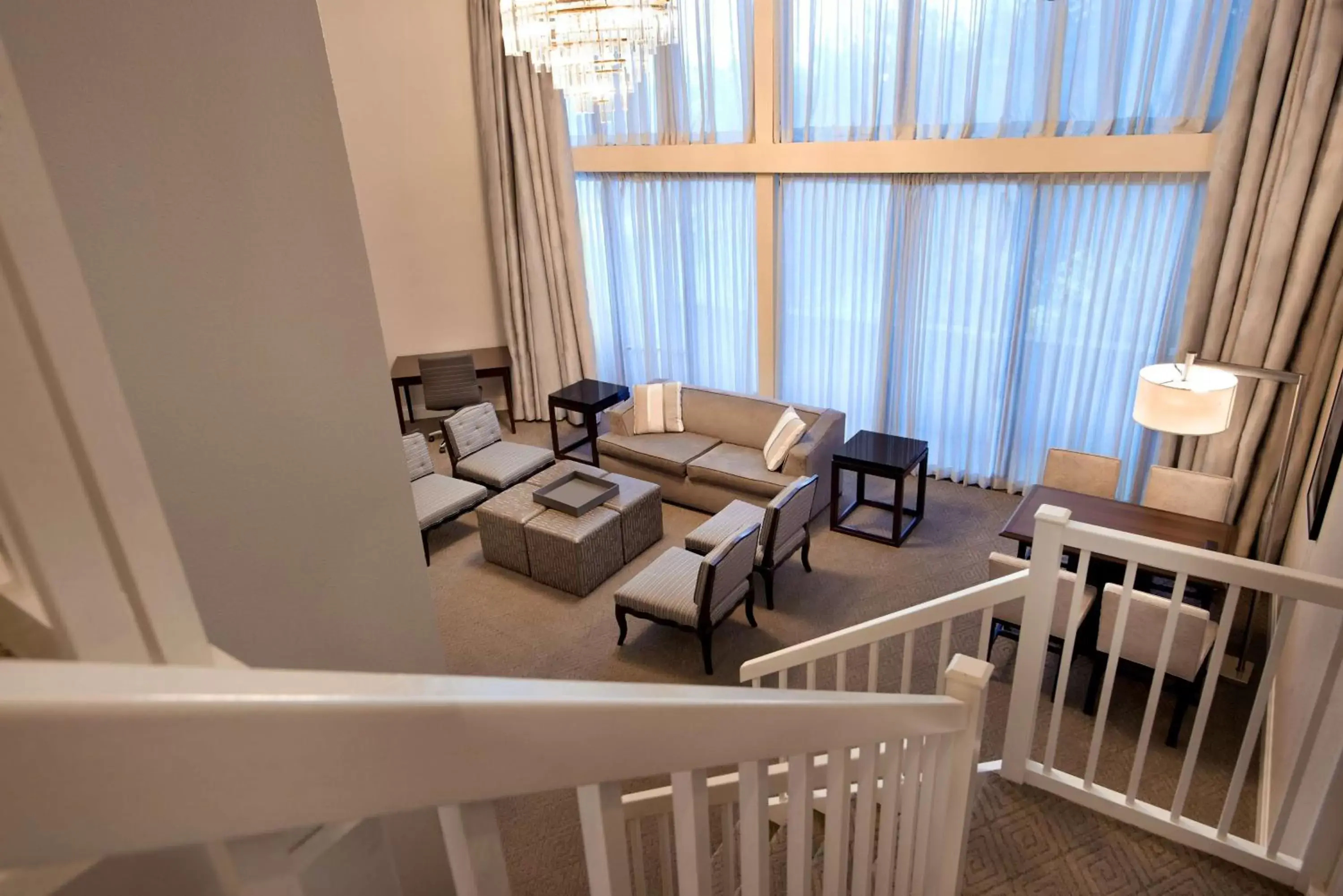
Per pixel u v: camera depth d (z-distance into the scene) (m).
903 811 1.75
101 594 0.61
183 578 0.66
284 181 1.46
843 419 6.33
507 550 5.64
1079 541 2.47
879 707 1.30
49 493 0.57
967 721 1.84
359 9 6.92
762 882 1.07
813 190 6.42
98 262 1.23
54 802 0.35
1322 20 4.13
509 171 7.55
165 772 0.38
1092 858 2.58
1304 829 2.54
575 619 5.16
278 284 1.49
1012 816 2.74
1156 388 4.05
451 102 7.45
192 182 1.33
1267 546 4.42
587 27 3.86
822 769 2.22
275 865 0.46
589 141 7.36
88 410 0.58
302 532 1.62
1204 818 3.40
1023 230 5.65
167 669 0.40
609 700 0.68
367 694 0.48
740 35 6.26
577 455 7.56
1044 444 6.07
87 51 1.17
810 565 5.55
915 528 5.95
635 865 2.14
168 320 1.33
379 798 0.50
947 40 5.48
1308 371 4.63
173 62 1.28
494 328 8.38
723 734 0.86
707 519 6.35
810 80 6.07
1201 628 3.40
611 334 8.19
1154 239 5.22
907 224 6.07
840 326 6.73
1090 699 3.99
